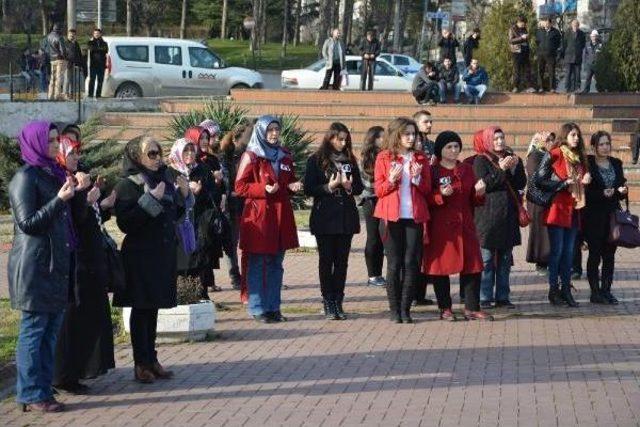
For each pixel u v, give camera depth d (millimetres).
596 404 9422
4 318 13312
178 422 8953
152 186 10148
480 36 37000
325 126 31875
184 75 38594
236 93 34125
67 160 9453
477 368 10828
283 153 13211
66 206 9266
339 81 35156
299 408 9344
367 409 9297
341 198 13289
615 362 11109
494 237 13961
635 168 28109
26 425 8906
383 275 16781
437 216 13188
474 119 31297
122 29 79312
